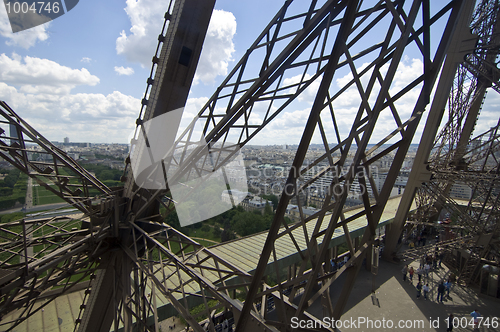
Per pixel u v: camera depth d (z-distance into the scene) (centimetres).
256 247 1312
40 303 913
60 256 474
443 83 1506
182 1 443
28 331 793
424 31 290
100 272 634
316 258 291
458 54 1424
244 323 358
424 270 1616
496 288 1370
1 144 441
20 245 487
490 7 1435
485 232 1513
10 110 453
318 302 1295
